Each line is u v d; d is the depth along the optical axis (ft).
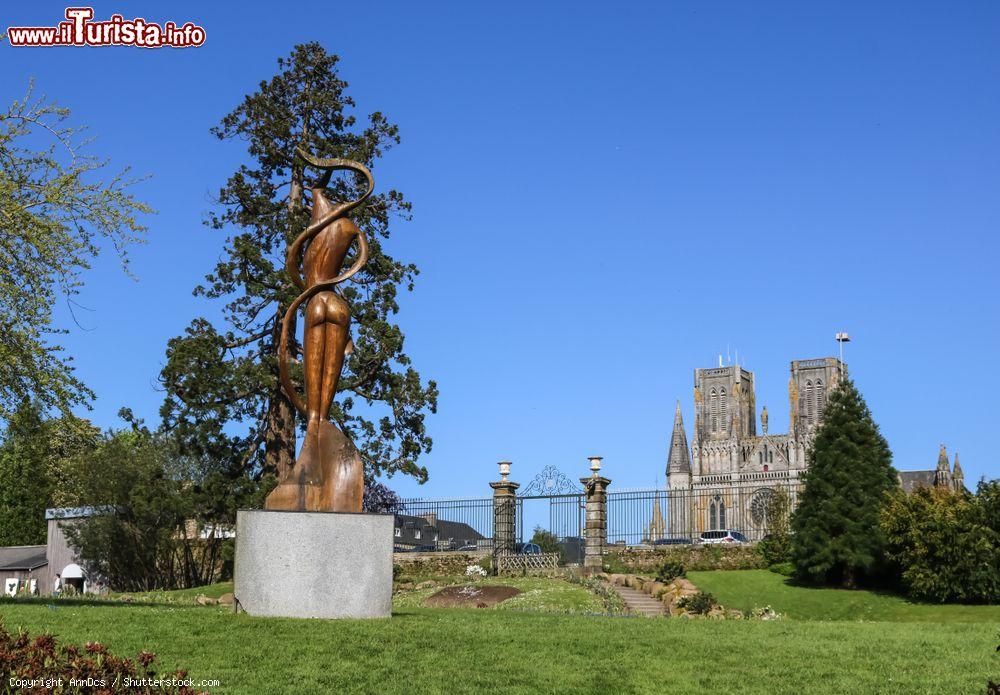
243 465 131.13
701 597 95.40
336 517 51.47
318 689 39.04
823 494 123.54
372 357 133.90
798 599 113.50
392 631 47.57
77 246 64.80
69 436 72.49
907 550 112.57
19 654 29.86
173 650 42.52
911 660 48.62
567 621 56.85
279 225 134.62
